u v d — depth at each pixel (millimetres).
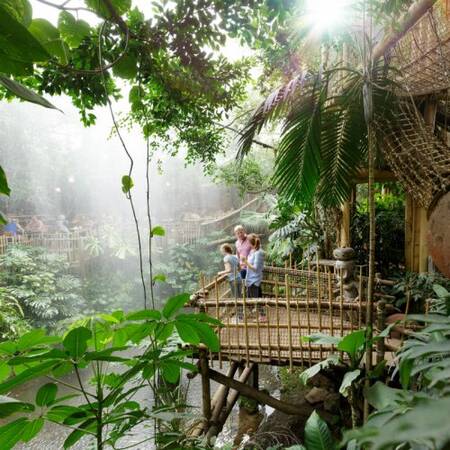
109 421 1356
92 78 1970
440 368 1341
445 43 2439
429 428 337
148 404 3883
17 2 1055
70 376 6051
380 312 2902
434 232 2658
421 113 3572
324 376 3594
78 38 1712
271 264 7379
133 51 1909
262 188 8719
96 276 9891
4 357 1332
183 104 2471
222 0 1691
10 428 1249
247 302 3430
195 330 1573
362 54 2221
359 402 2393
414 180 2867
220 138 5289
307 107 2803
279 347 3375
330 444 2135
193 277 10867
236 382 3557
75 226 12391
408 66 2830
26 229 11102
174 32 1832
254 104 6570
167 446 1696
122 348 1270
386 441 359
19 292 7465
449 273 2586
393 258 6047
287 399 4957
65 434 4711
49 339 1393
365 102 2199
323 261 5547
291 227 6520
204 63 2014
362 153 3076
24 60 701
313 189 3078
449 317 1662
